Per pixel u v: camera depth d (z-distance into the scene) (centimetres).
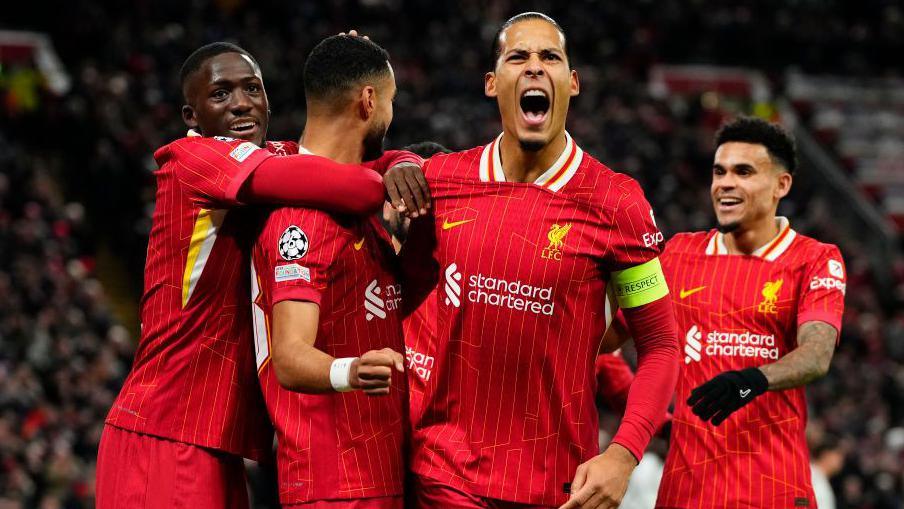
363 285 423
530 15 426
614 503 394
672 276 544
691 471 520
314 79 425
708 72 3000
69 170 2031
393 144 2222
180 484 433
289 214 406
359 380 363
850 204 2683
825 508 826
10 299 1541
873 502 1491
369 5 2597
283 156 412
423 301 446
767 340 526
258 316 429
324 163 407
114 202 1942
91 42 2358
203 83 474
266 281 417
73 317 1567
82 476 1275
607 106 2556
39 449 1267
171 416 436
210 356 437
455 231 419
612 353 530
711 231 559
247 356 442
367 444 421
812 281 521
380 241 434
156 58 2258
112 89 2086
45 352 1471
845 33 3109
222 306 438
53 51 2414
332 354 417
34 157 2011
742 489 511
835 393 1881
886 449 1670
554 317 412
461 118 2328
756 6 3106
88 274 1816
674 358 420
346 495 416
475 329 416
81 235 1869
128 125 2036
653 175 2355
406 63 2509
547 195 414
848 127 2992
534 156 420
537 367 414
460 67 2566
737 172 537
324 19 2564
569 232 411
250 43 2342
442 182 426
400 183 415
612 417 1383
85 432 1346
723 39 3031
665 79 2948
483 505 416
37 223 1753
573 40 2792
